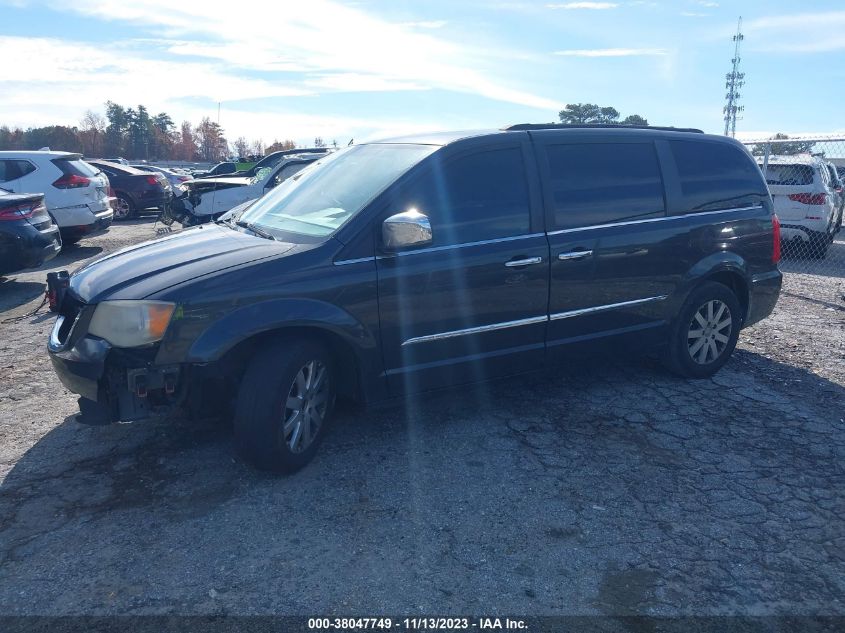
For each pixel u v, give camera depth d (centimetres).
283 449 394
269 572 323
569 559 334
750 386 552
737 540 350
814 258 1255
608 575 323
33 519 365
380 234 416
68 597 306
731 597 309
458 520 364
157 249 436
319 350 404
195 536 350
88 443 451
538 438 459
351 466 420
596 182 496
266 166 1430
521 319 464
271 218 475
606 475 411
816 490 396
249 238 441
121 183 1827
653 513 372
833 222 1289
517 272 455
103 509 374
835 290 922
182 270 387
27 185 1171
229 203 1182
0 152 1191
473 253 441
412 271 421
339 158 512
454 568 326
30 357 628
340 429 471
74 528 356
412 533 353
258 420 384
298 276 393
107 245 1322
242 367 398
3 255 859
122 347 374
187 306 369
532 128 487
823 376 575
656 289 520
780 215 1224
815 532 357
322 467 419
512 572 324
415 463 424
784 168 1234
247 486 396
